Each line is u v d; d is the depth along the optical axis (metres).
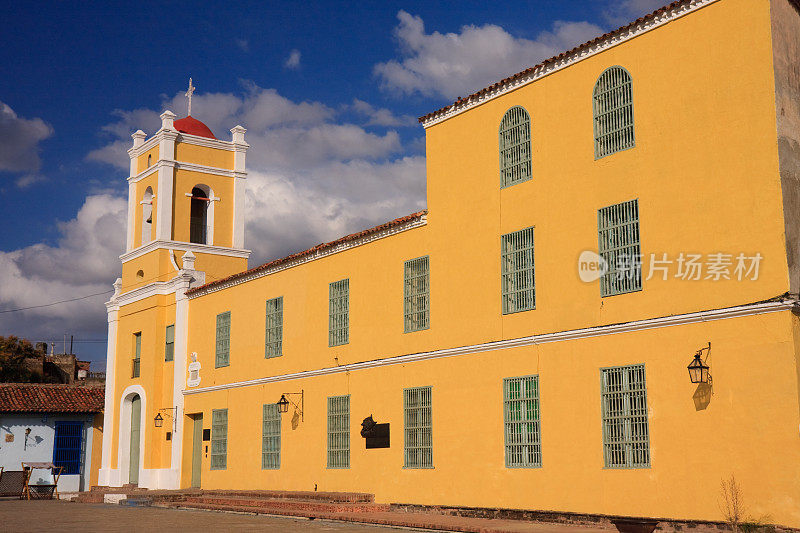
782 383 14.13
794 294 14.41
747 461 14.44
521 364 19.00
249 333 29.47
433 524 17.75
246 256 36.50
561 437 17.80
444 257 21.62
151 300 34.47
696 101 16.19
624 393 16.69
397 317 22.94
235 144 37.09
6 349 59.06
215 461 30.36
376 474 22.89
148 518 21.64
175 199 35.19
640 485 16.06
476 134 21.14
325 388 25.41
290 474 26.42
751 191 15.09
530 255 19.28
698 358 15.27
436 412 21.17
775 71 15.06
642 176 17.00
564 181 18.62
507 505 18.81
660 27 16.97
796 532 13.59
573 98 18.66
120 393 36.31
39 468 35.16
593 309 17.58
